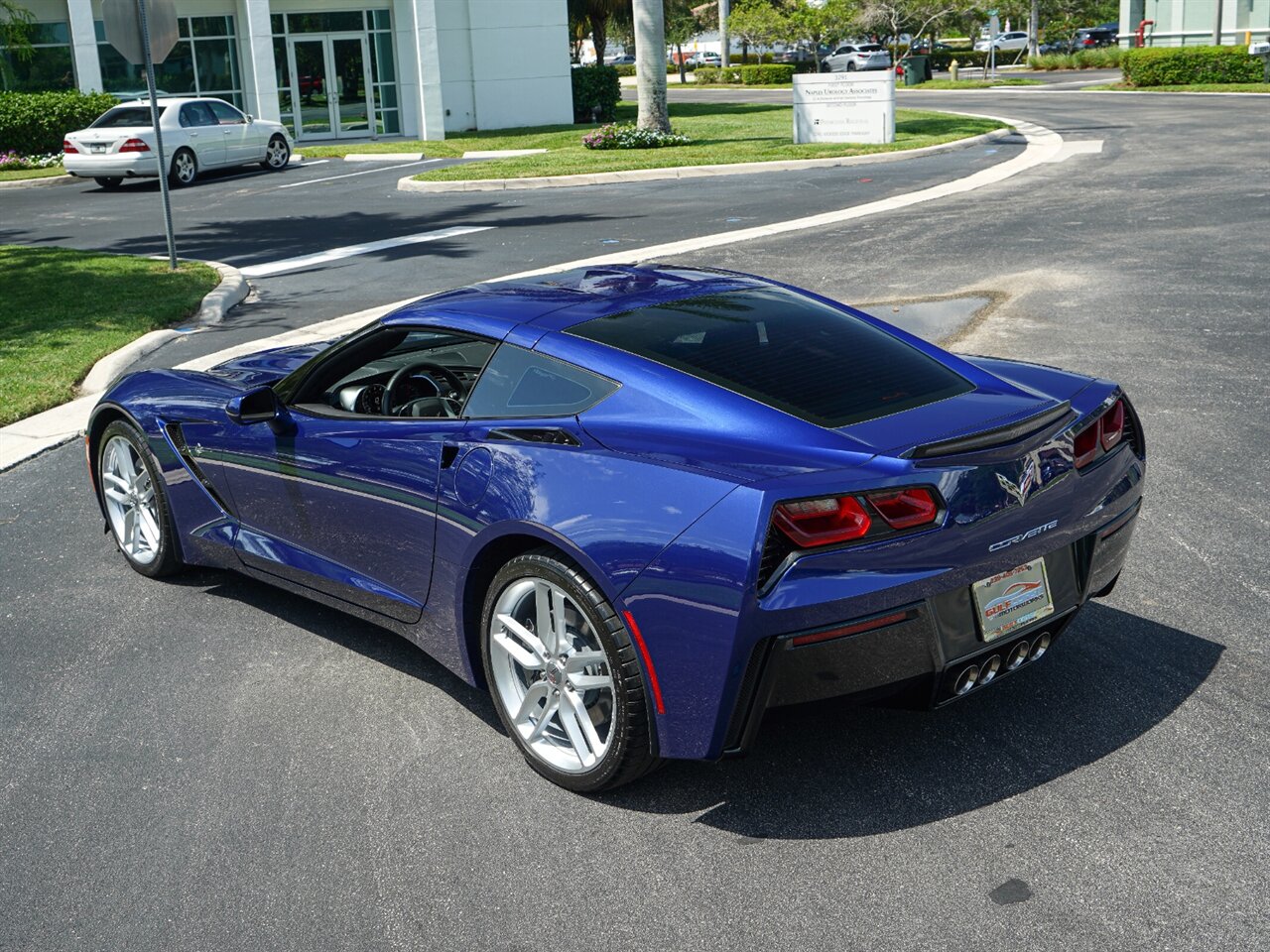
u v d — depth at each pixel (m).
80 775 3.76
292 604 5.07
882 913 2.93
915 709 3.37
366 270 13.36
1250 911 2.86
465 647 3.86
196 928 3.01
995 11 57.97
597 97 35.09
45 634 4.83
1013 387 3.72
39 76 30.02
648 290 4.13
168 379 5.32
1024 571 3.37
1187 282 10.23
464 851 3.28
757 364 3.59
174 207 19.97
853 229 14.24
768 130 28.83
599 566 3.25
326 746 3.88
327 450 4.25
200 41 31.28
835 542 3.02
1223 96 33.56
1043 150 22.06
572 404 3.58
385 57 32.81
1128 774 3.46
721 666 3.07
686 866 3.16
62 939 2.99
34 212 20.12
